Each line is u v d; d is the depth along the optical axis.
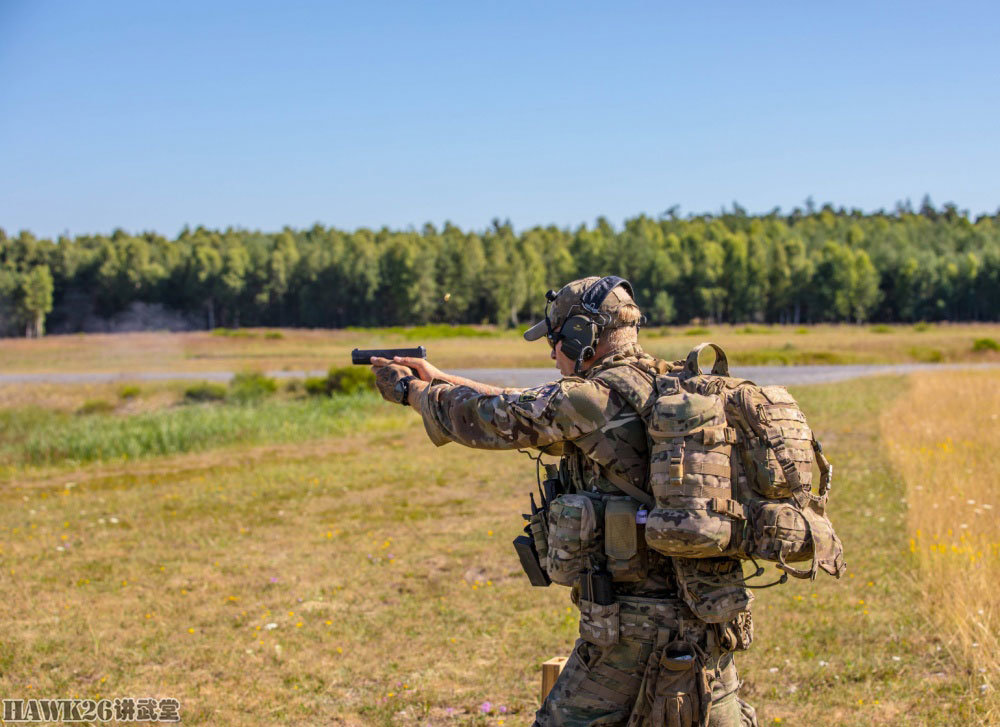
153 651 5.00
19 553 7.27
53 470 12.47
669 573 2.20
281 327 119.31
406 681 4.54
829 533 2.10
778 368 38.78
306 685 4.51
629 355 2.33
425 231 156.38
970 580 4.96
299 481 10.63
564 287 2.42
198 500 9.58
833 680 4.25
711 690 2.20
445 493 9.73
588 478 2.32
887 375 28.59
